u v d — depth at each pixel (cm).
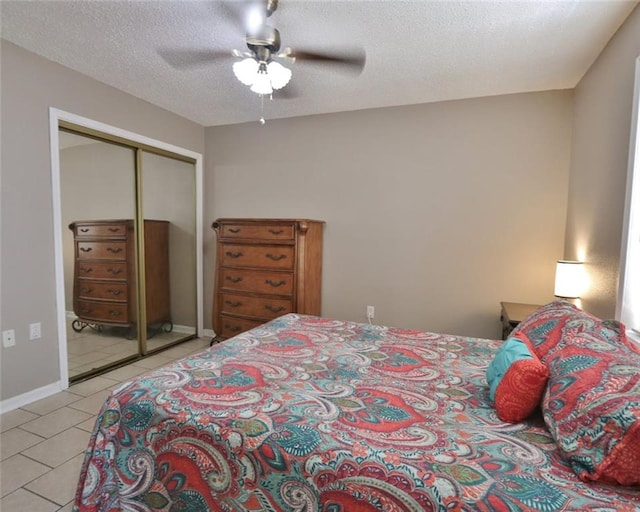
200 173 402
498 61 241
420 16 193
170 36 219
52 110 255
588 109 243
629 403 84
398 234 336
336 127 352
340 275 359
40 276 255
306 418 111
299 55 204
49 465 185
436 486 83
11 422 226
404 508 83
